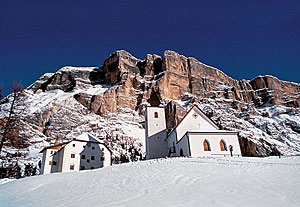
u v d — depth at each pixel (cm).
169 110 11288
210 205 903
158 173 1706
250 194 1017
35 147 7538
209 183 1270
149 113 5188
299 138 9600
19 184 2059
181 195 1084
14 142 2884
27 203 1301
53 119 9681
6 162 5794
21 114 2817
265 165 1795
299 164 1783
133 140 9450
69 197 1334
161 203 986
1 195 1723
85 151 5231
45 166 4878
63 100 11075
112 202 1090
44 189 1708
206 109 11694
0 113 7575
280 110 12700
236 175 1442
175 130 4222
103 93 12375
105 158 5500
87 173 2216
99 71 16612
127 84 13900
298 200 899
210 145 3656
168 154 4831
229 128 9456
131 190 1304
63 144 5247
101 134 9488
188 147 3616
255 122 11112
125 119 11938
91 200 1185
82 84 15350
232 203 909
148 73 15288
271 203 882
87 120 10462
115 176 1819
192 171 1669
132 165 2341
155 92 13712
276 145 8112
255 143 7875
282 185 1140
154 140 4947
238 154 3631
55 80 15788
